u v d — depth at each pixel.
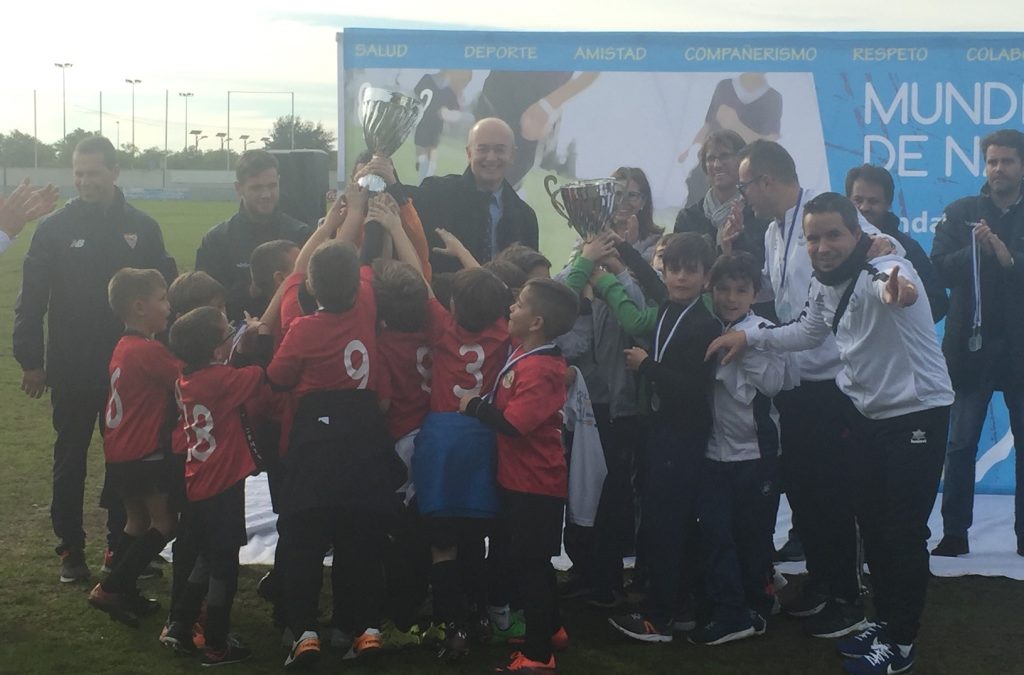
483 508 4.00
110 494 4.91
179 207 55.34
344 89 6.35
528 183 6.42
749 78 6.38
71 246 4.96
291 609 3.88
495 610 4.35
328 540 3.97
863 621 4.48
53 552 5.34
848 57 6.35
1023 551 5.59
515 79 6.37
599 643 4.36
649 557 4.34
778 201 4.72
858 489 4.35
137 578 4.64
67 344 4.95
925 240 6.43
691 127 6.38
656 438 4.31
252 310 5.01
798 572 5.36
